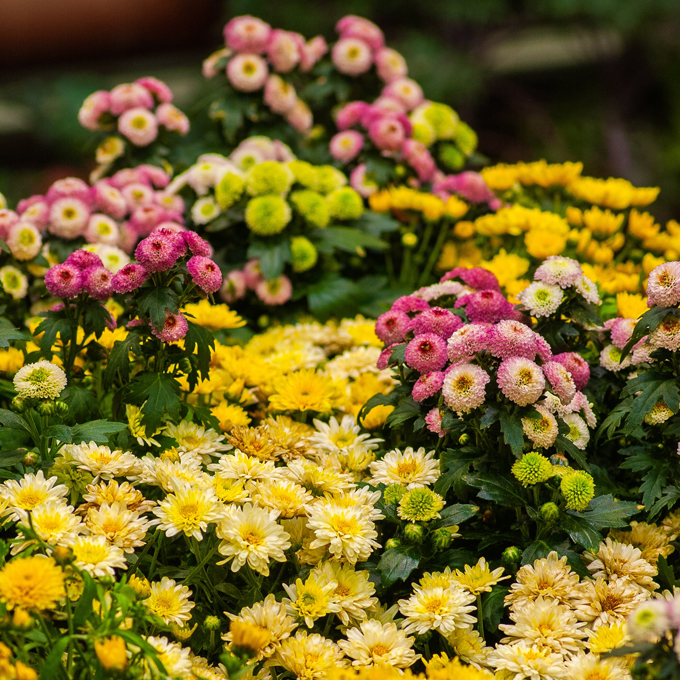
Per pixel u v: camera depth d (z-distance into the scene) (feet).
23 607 7.30
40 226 9.23
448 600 7.75
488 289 8.49
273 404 8.46
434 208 9.65
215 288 8.09
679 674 7.25
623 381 8.38
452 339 8.01
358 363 8.84
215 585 7.95
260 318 9.66
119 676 7.25
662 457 8.15
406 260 9.81
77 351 8.34
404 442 8.40
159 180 9.82
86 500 7.88
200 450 8.18
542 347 8.00
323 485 8.05
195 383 8.21
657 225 9.48
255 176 9.46
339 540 7.82
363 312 9.51
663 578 7.98
